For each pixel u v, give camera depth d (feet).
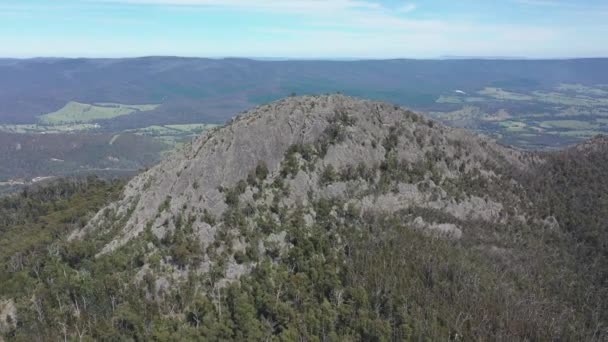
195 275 312.09
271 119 416.87
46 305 299.38
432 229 401.90
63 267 326.03
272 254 336.90
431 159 458.91
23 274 338.95
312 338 276.82
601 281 402.11
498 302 336.90
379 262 347.36
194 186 363.97
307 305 302.04
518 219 449.89
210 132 428.97
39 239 408.67
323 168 403.34
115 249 335.67
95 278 308.81
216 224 344.08
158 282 305.73
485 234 419.13
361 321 293.43
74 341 268.62
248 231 342.23
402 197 416.87
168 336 261.85
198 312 285.43
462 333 309.22
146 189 397.19
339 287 318.45
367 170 417.90
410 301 323.98
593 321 347.56
